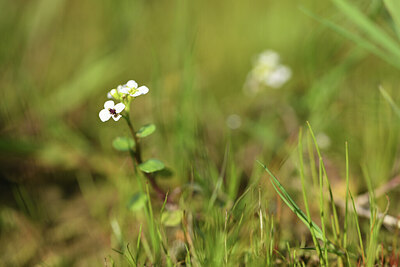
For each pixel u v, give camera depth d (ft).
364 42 1.17
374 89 1.36
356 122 1.30
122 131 1.30
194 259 1.07
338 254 1.04
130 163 1.25
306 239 1.13
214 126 1.35
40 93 1.40
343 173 1.23
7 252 1.16
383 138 1.24
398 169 1.20
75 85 1.42
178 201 1.17
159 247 1.07
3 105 1.33
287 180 1.21
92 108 1.40
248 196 1.10
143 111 1.38
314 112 1.30
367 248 1.05
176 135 1.22
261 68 1.42
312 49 1.37
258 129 1.33
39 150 1.27
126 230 1.15
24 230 1.19
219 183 1.14
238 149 1.30
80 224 1.20
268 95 1.43
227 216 1.09
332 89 1.32
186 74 1.27
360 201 1.18
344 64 1.33
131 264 1.06
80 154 1.28
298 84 1.44
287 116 1.38
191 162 1.14
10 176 1.27
